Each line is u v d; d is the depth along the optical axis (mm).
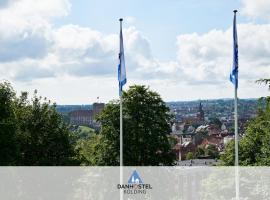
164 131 65062
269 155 49062
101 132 65125
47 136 54688
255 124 58781
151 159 63375
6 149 47281
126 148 63250
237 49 36250
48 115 55906
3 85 49531
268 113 47688
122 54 39812
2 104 48531
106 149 63812
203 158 177500
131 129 63969
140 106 64938
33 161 53031
